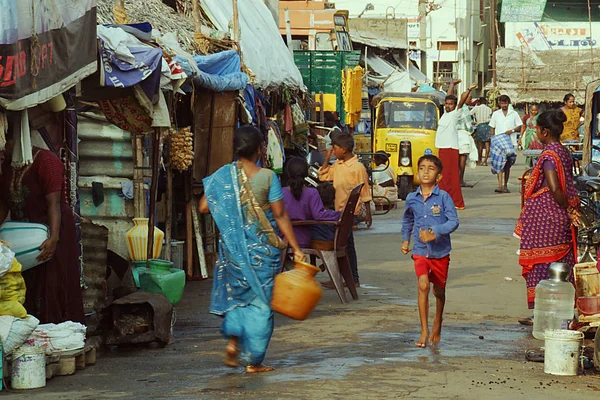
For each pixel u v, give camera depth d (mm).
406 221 10195
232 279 8438
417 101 30531
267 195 8406
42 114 9617
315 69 33125
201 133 15297
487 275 14875
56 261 8984
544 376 8555
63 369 8547
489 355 9453
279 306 8297
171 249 14117
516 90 68250
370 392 7879
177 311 12102
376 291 13664
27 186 8906
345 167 14297
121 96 10758
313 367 8844
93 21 9242
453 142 24344
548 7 75938
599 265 9438
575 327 9906
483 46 77688
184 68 12836
